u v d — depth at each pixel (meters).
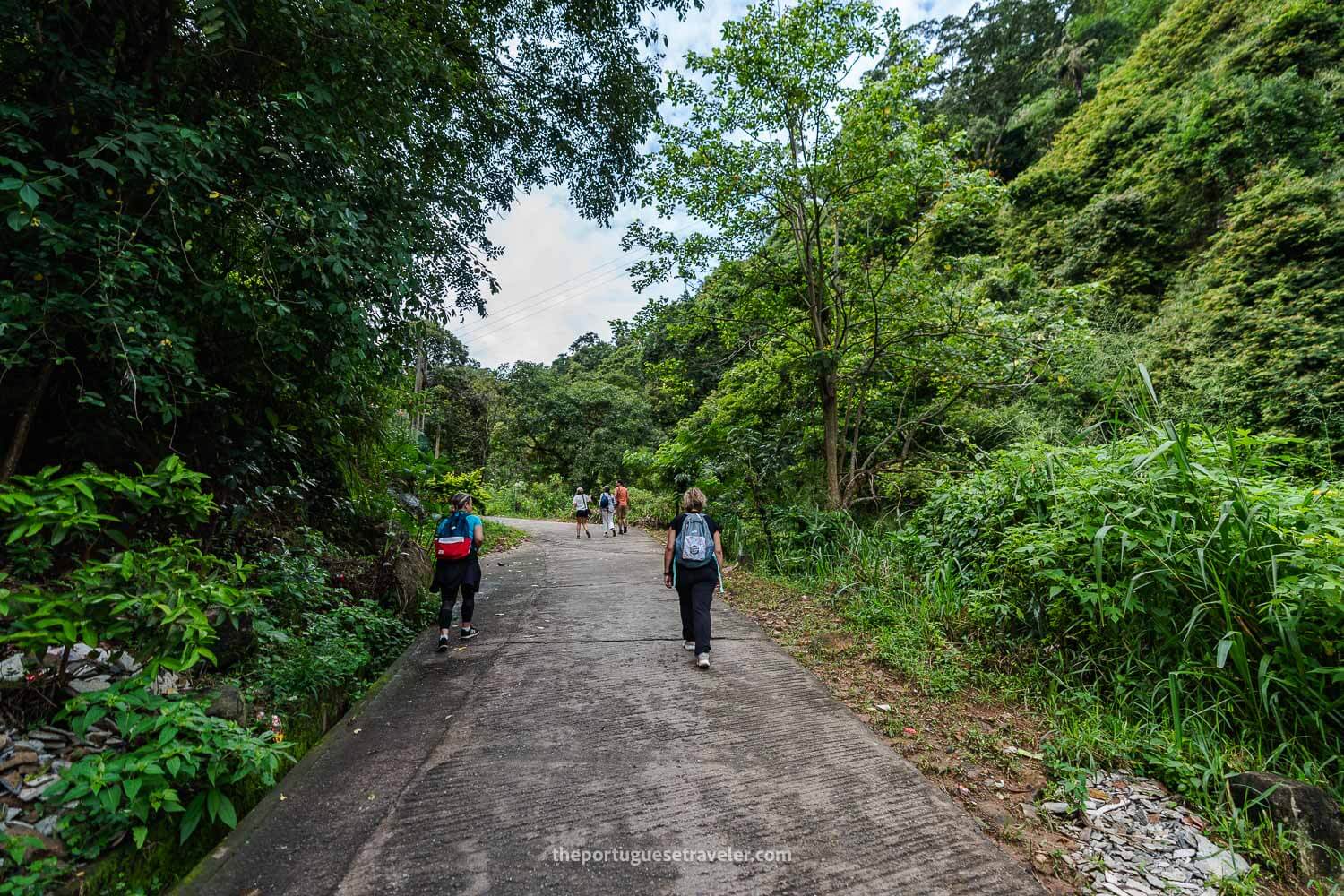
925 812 2.39
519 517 22.42
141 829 1.87
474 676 3.89
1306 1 12.76
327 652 3.60
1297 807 2.22
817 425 9.41
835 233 8.43
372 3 3.63
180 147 2.73
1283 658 2.86
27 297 2.35
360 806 2.36
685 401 10.13
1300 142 11.48
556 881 1.94
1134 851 2.21
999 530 4.77
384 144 4.12
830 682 3.90
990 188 7.40
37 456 3.36
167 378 2.95
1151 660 3.37
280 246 3.31
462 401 29.47
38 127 2.71
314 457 5.30
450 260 5.76
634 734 3.06
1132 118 15.92
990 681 3.72
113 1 3.05
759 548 8.67
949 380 8.57
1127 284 13.00
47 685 2.22
